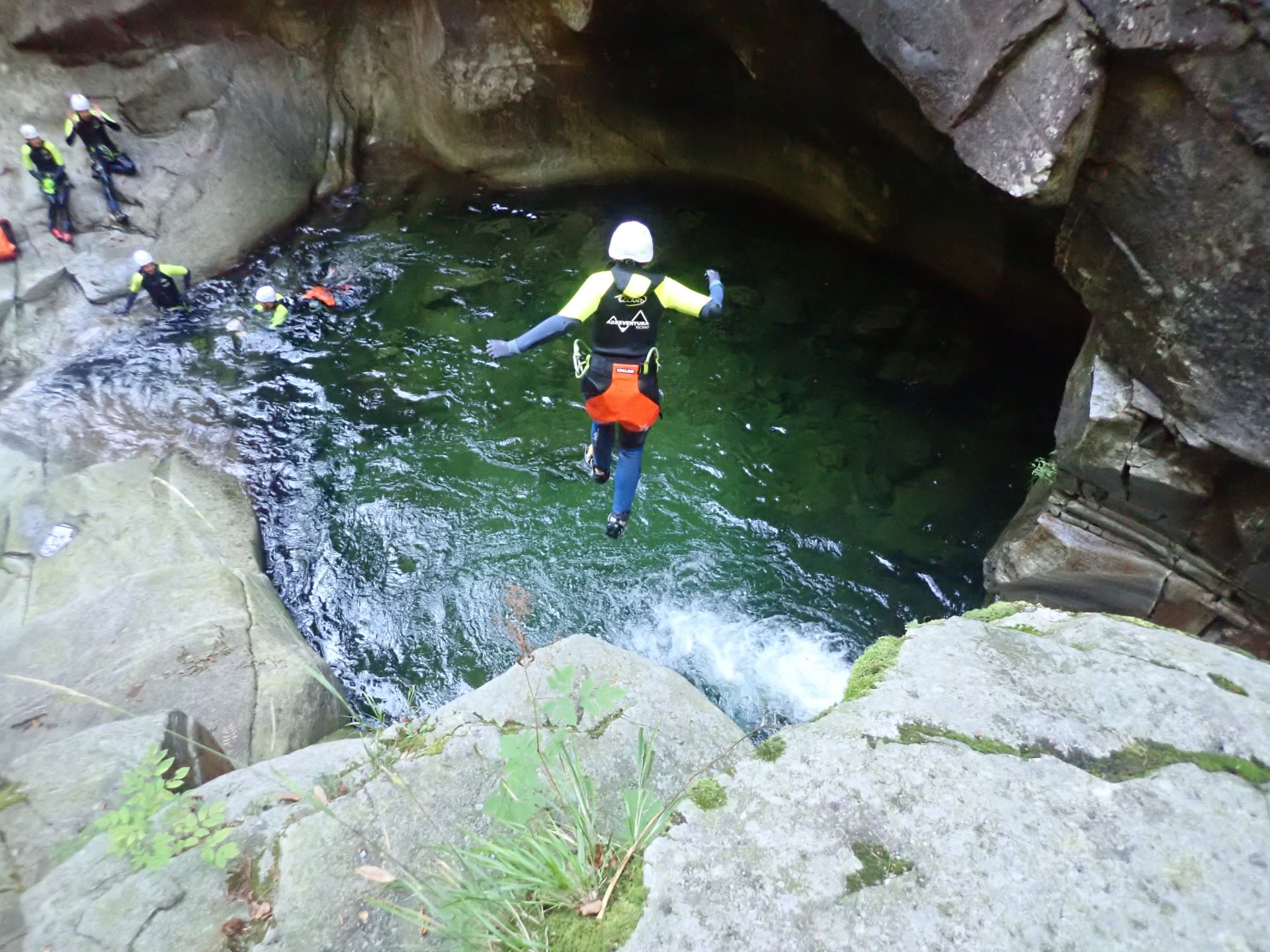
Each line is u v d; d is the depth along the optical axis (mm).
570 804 2102
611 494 7379
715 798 1944
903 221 9000
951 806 1854
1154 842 1746
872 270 9492
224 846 2422
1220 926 1594
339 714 5227
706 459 7566
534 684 3023
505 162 10945
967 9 4098
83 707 4562
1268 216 3631
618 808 2523
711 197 10844
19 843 2816
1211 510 4527
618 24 8945
